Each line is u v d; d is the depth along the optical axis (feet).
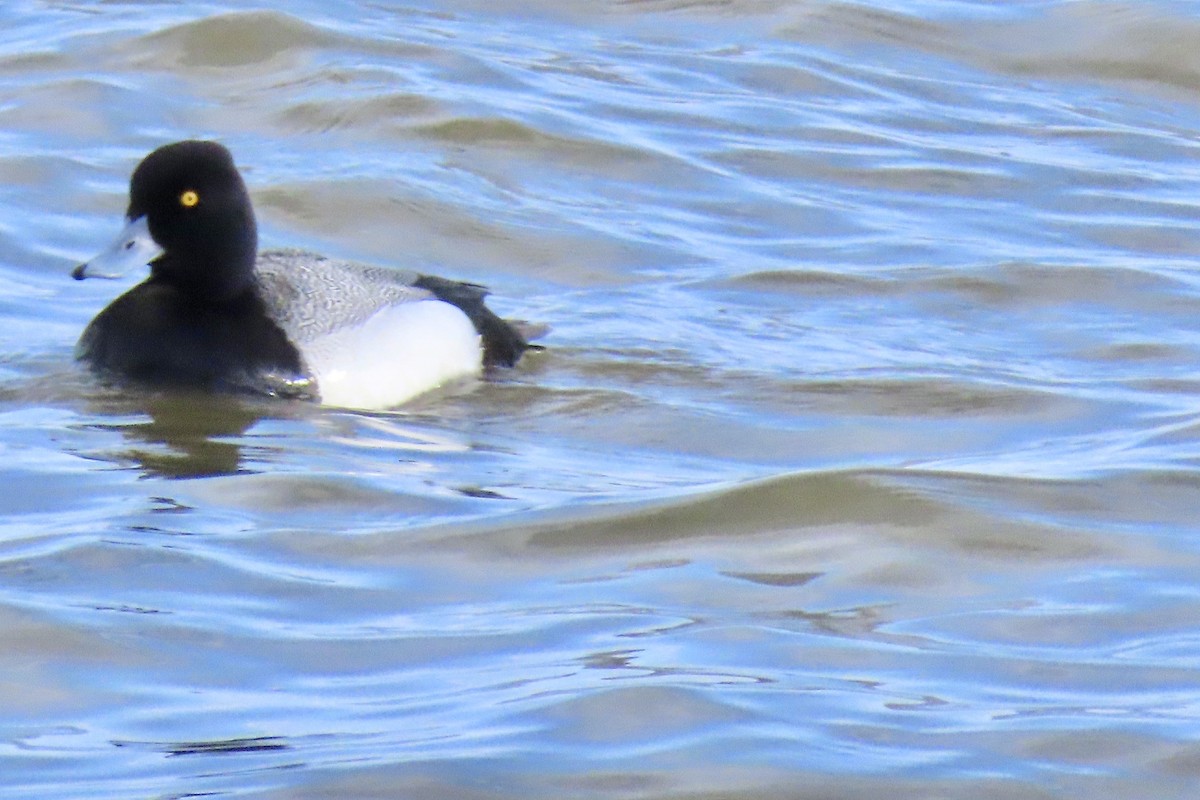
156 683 25.79
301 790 22.68
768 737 24.02
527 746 23.73
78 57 61.77
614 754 23.57
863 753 23.72
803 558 30.48
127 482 33.78
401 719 24.59
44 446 35.63
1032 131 60.70
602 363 41.42
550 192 54.08
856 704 25.07
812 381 40.65
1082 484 33.60
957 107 62.44
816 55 65.72
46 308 44.62
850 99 62.54
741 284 47.52
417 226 51.06
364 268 41.86
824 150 58.13
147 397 38.45
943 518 31.86
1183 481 33.94
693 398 39.55
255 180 53.21
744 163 56.85
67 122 57.16
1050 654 26.99
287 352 39.14
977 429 38.34
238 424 37.27
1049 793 22.94
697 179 55.52
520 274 48.80
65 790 22.76
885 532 31.40
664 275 48.52
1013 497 32.86
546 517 31.94
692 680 25.63
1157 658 26.86
